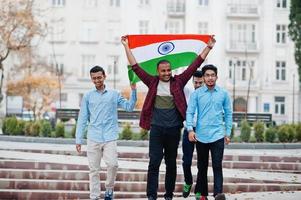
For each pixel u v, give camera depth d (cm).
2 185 1060
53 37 4738
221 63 4778
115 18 4781
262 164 1355
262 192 1041
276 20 4791
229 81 4762
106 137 844
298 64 3356
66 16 4766
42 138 1955
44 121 2223
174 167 829
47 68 3966
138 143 1845
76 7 4769
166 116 809
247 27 4816
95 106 848
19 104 4181
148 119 816
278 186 1099
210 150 833
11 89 3844
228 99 830
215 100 821
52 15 4738
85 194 1027
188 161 915
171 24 4834
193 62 833
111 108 850
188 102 884
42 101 3884
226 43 4784
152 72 882
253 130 2244
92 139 848
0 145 1672
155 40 876
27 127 2211
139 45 877
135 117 2647
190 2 4775
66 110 2722
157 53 878
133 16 4766
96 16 4778
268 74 4775
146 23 4781
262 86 4762
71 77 4738
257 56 4794
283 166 1355
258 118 2873
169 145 818
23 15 3061
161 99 813
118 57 4778
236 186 1091
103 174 1098
